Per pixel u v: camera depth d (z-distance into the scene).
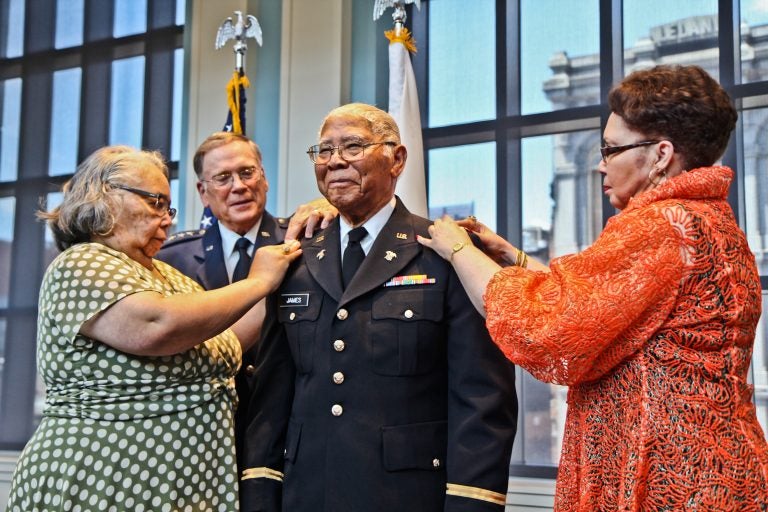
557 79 3.21
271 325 1.87
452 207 3.32
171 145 3.80
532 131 3.22
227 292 1.73
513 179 3.23
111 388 1.68
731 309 1.26
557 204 3.15
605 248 1.28
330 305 1.77
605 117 3.09
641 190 1.38
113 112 3.92
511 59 3.29
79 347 1.67
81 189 1.77
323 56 3.47
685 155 1.34
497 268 1.51
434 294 1.70
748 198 2.84
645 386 1.26
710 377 1.24
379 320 1.71
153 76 3.87
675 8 3.02
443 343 1.72
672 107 1.32
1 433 3.91
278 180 3.47
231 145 2.42
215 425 1.78
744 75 2.89
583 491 1.32
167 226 1.86
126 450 1.65
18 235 4.02
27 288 3.97
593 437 1.32
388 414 1.68
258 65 3.63
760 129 2.84
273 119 3.57
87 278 1.66
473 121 3.33
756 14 2.90
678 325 1.26
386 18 3.47
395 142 1.79
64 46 4.04
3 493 3.75
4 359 3.95
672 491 1.21
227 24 3.06
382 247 1.78
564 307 1.27
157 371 1.70
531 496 2.94
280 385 1.85
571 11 3.21
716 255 1.26
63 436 1.65
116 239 1.77
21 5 4.09
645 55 3.06
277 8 3.62
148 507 1.65
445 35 3.42
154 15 3.90
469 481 1.59
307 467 1.71
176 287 1.87
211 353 1.82
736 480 1.20
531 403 3.07
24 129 4.05
